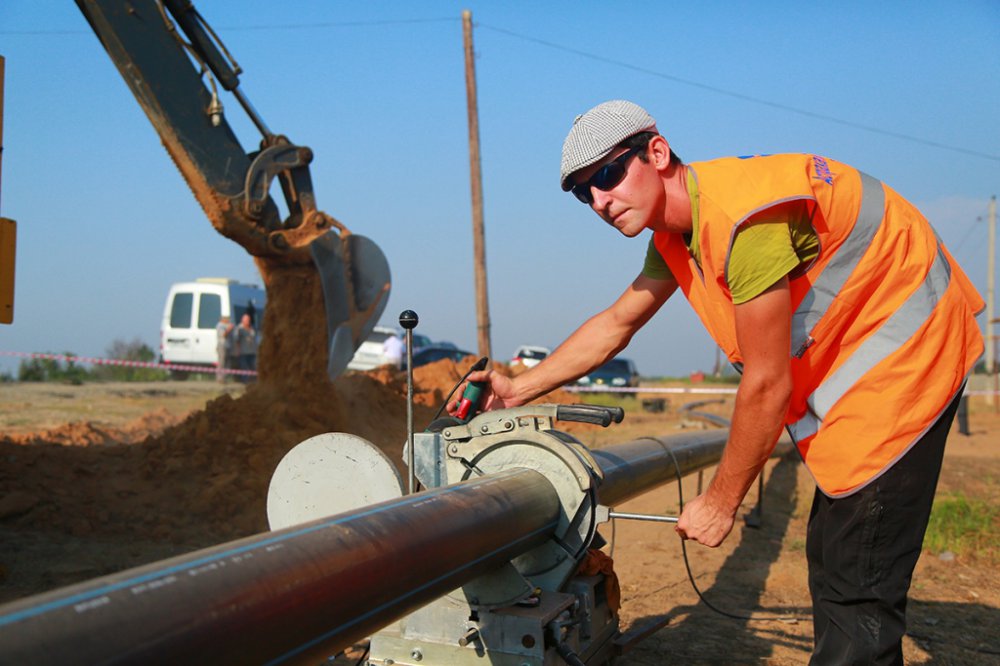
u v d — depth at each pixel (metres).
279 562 1.43
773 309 2.11
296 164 7.30
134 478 5.88
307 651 1.48
